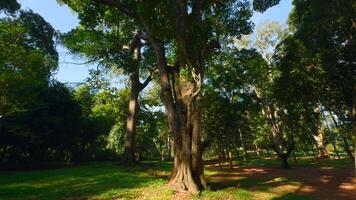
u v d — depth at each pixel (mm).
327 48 22438
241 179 21969
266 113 47219
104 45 27672
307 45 23406
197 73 17188
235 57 33062
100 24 26828
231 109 32188
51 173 24781
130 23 24703
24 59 19453
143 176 21938
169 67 18922
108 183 18375
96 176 21906
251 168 30438
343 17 20531
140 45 31188
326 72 23906
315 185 19609
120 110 46906
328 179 22094
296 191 17594
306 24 23031
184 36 17094
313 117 39219
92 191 15836
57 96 34000
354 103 24109
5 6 33688
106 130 46125
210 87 31797
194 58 17141
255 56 35500
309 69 24875
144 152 57531
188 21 17328
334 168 29828
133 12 18484
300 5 24594
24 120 30766
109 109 45719
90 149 45281
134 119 32438
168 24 17797
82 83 35812
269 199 15273
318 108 39656
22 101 22641
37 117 31703
